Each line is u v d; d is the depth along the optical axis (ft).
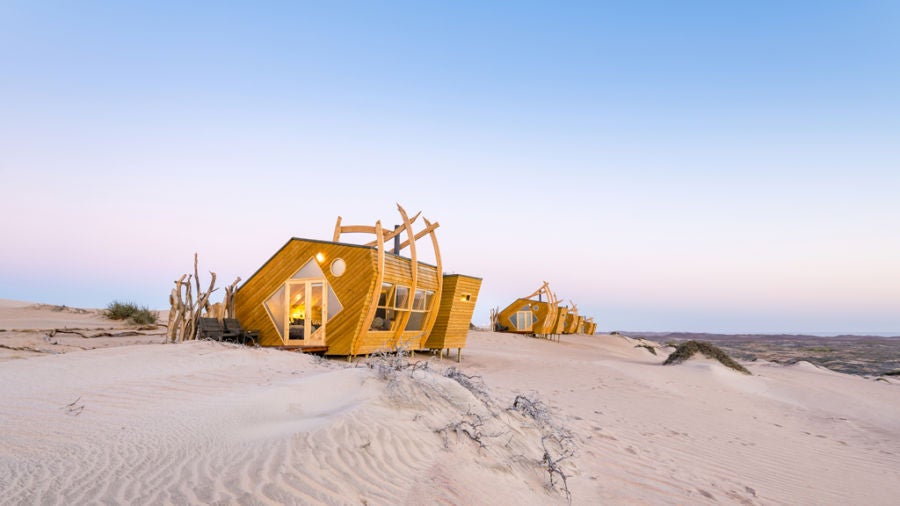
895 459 28.91
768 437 31.76
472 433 18.92
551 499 16.83
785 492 21.66
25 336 49.49
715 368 57.26
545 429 23.76
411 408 19.43
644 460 23.61
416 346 57.72
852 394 50.96
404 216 54.49
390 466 14.78
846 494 22.34
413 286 52.95
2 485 11.62
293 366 33.47
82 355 31.48
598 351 106.32
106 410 19.22
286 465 13.26
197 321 46.85
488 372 51.47
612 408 35.94
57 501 10.89
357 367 24.58
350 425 16.48
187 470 12.89
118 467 13.04
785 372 68.85
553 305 129.90
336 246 49.03
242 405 19.27
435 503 13.24
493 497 14.83
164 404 20.39
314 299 50.29
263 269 52.60
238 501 11.25
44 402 20.16
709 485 21.17
